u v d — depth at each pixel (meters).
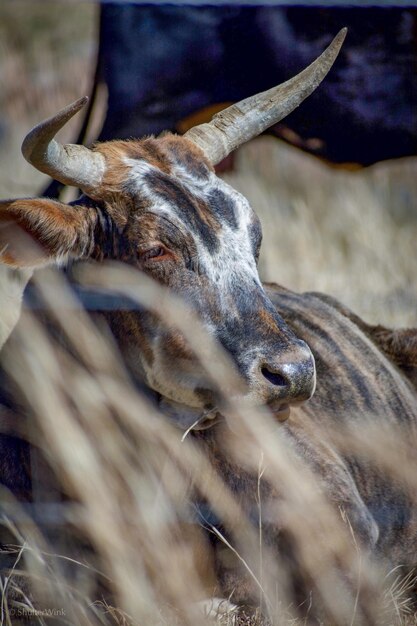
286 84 19.47
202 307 16.59
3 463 17.77
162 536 17.14
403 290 28.89
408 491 20.69
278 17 27.06
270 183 34.09
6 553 17.23
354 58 27.25
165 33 27.23
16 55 42.56
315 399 19.98
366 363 21.56
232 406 16.28
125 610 16.41
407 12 26.98
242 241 17.08
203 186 17.42
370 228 31.44
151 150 17.73
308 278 29.31
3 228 16.81
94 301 17.28
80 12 44.12
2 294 23.34
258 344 16.23
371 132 27.83
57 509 17.28
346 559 17.89
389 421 20.91
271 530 17.86
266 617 17.03
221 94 27.61
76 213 17.03
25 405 17.64
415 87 27.50
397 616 18.09
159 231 16.81
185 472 17.55
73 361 17.48
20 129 39.16
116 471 17.23
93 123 33.25
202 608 16.91
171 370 16.84
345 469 19.16
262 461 17.75
